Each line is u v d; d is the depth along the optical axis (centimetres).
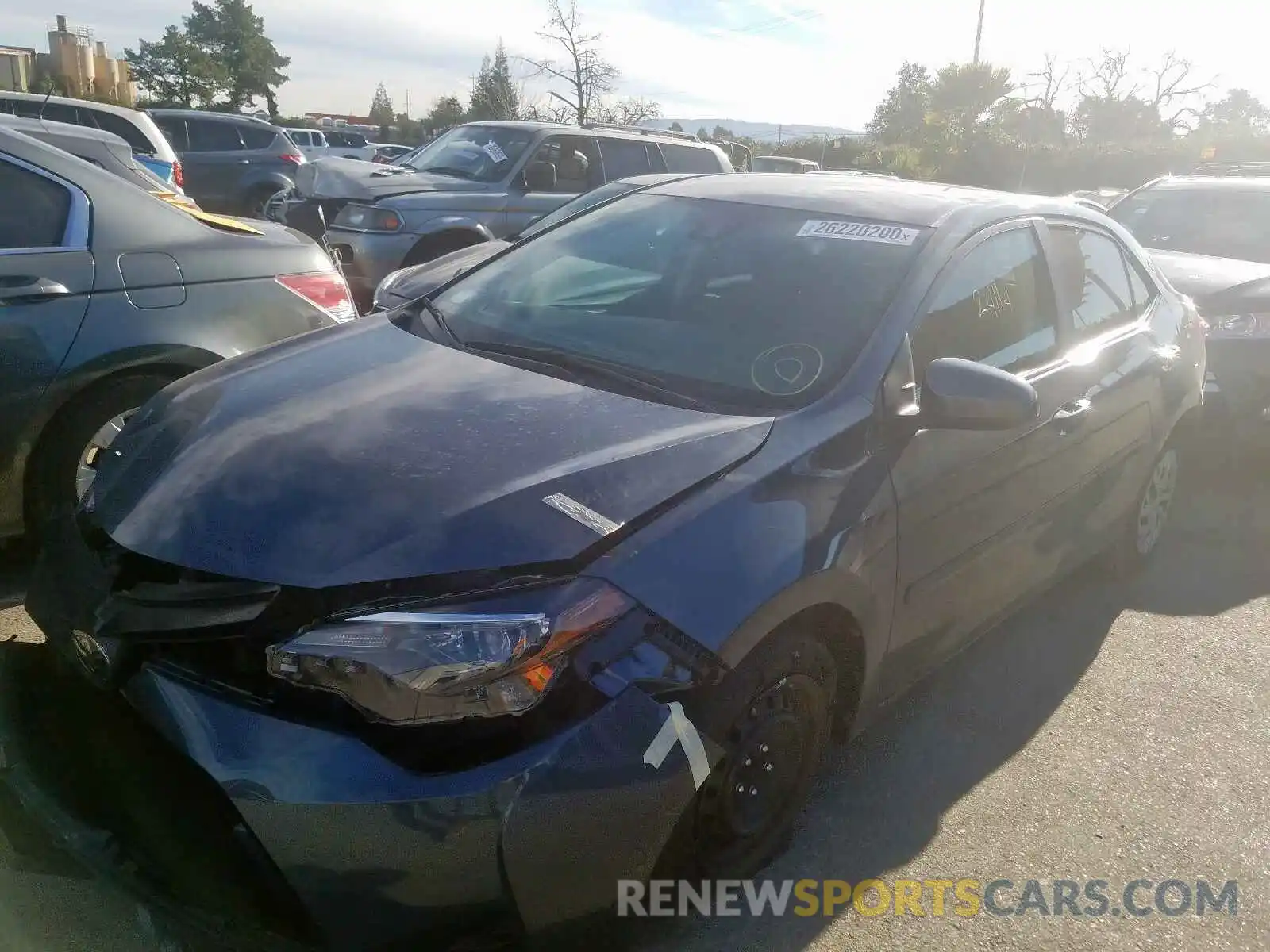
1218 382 593
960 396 274
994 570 333
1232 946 262
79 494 382
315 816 187
